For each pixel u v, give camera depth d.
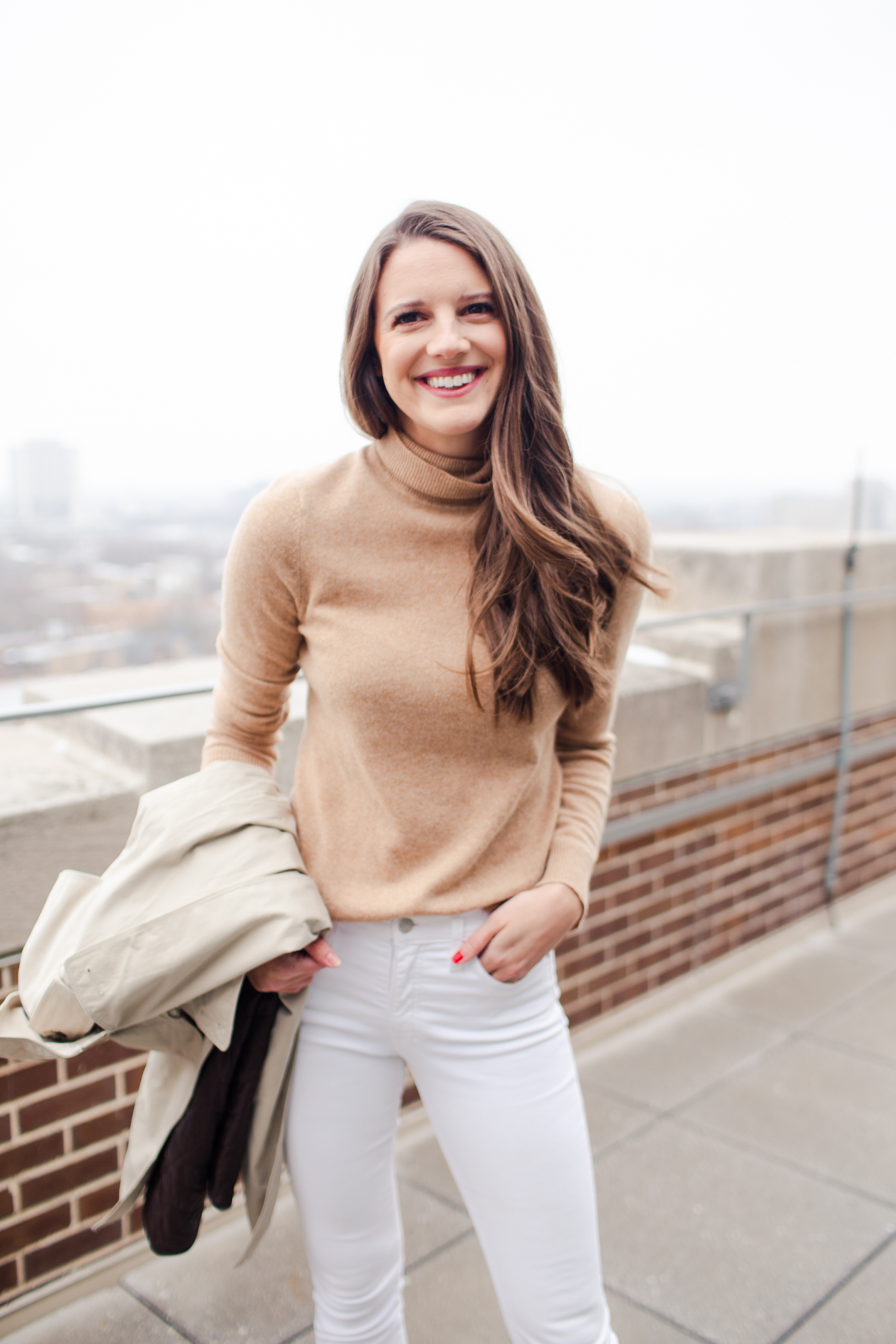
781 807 3.53
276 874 1.17
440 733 1.16
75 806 1.83
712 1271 2.06
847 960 3.54
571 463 1.18
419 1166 2.40
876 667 3.90
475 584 1.14
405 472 1.16
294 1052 1.26
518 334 1.12
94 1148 1.95
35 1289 1.90
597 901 2.92
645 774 2.96
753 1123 2.59
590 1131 2.56
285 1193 2.30
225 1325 1.89
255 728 1.32
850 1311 1.95
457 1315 1.94
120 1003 1.12
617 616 1.27
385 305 1.13
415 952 1.20
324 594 1.18
